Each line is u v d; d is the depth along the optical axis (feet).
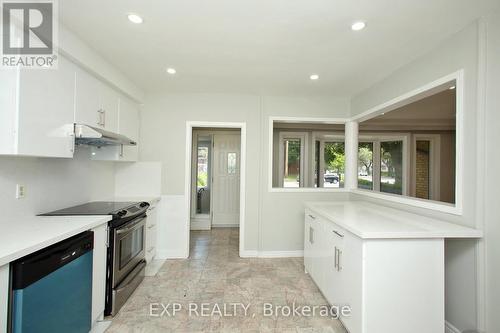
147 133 11.71
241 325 6.81
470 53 5.87
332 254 7.20
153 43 6.99
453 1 5.11
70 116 6.55
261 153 12.10
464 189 5.99
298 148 18.30
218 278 9.62
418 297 5.50
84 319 5.89
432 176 18.47
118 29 6.26
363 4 5.25
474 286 5.71
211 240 14.71
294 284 9.16
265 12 5.55
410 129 18.19
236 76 9.46
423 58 7.43
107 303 7.09
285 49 7.29
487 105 5.52
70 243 5.39
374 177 19.20
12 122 4.92
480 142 5.60
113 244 7.17
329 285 7.41
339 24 5.99
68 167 8.13
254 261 11.42
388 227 5.82
